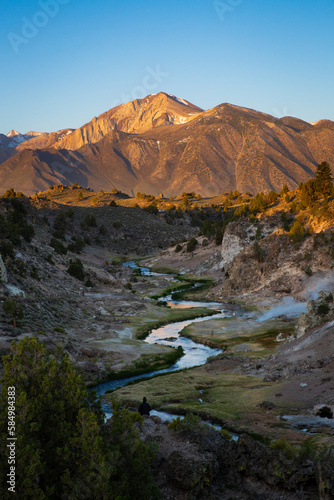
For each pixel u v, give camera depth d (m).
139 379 55.50
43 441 20.28
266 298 111.00
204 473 22.44
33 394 21.64
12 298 72.38
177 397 45.12
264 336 75.88
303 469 22.17
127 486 19.09
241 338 76.19
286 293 110.81
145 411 33.53
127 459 20.42
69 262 135.75
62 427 20.31
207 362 63.00
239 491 22.47
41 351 23.23
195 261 176.62
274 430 32.00
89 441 19.48
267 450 23.48
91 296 109.44
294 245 123.69
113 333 77.06
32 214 171.12
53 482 19.31
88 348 65.38
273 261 123.88
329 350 49.47
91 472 18.53
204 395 46.19
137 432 21.75
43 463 18.48
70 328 74.12
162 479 22.94
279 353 57.88
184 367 61.75
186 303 116.69
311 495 20.95
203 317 98.44
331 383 40.66
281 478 21.88
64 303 89.38
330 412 34.59
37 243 135.62
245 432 32.22
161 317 96.44
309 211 145.38
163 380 53.00
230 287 123.94
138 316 95.62
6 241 108.25
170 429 27.92
